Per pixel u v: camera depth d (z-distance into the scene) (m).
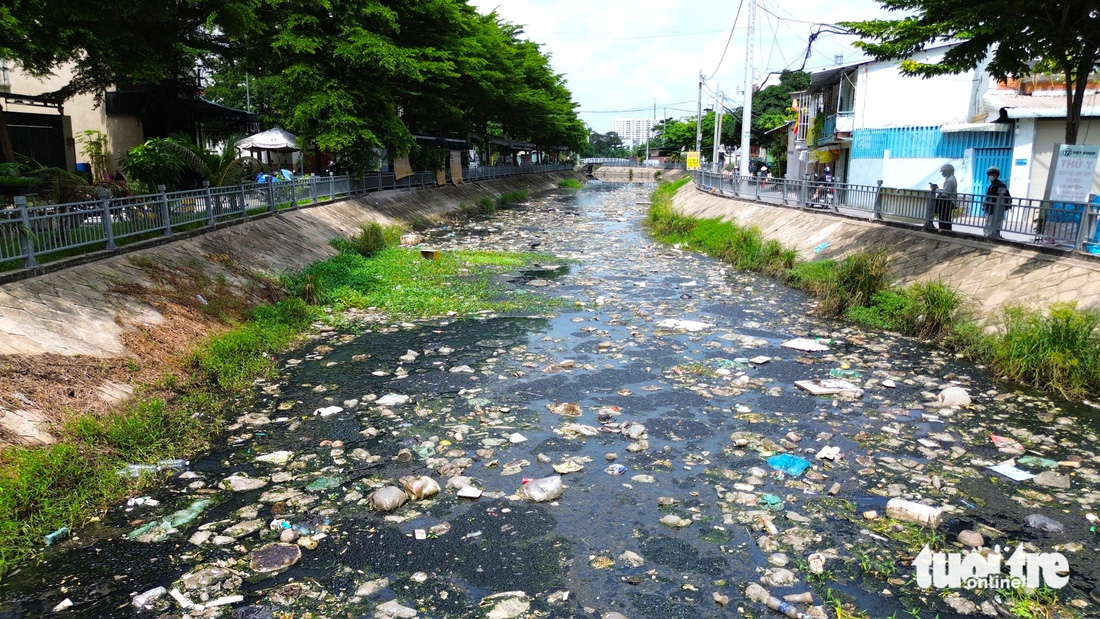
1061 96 19.25
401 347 11.25
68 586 4.98
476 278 17.27
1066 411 8.38
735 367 10.13
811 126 32.53
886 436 7.66
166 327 9.98
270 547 5.48
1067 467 6.87
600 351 10.96
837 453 7.12
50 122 21.41
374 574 5.17
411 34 29.22
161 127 22.17
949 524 5.84
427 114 34.22
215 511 6.05
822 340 11.62
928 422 8.07
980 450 7.30
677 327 12.45
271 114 36.84
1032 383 9.31
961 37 13.27
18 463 6.03
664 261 20.34
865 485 6.54
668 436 7.67
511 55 46.19
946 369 10.05
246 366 9.85
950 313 11.73
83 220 10.31
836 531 5.74
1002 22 11.61
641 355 10.73
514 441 7.51
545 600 4.88
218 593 4.92
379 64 24.05
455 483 6.52
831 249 17.30
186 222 13.58
